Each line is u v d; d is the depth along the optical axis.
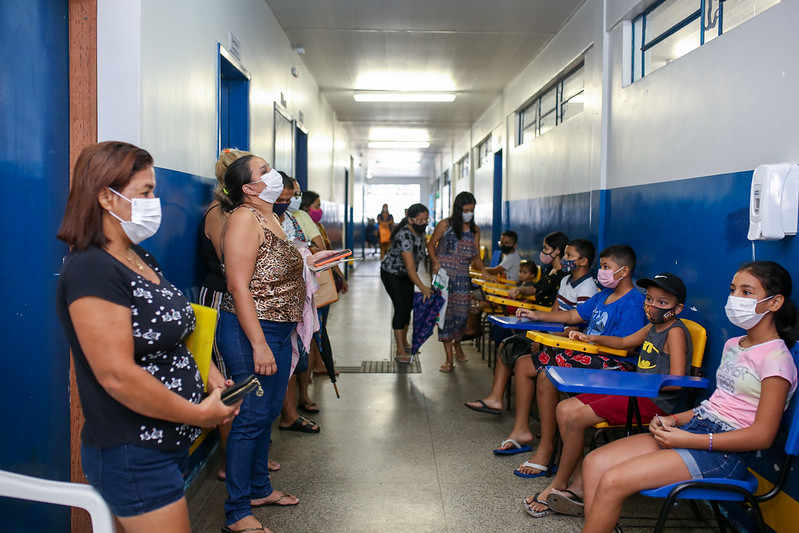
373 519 2.71
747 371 2.11
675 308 2.69
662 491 2.03
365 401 4.44
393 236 5.45
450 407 4.32
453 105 10.32
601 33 4.70
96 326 1.39
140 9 2.43
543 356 3.21
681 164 3.34
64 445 2.38
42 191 2.27
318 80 8.45
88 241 1.45
